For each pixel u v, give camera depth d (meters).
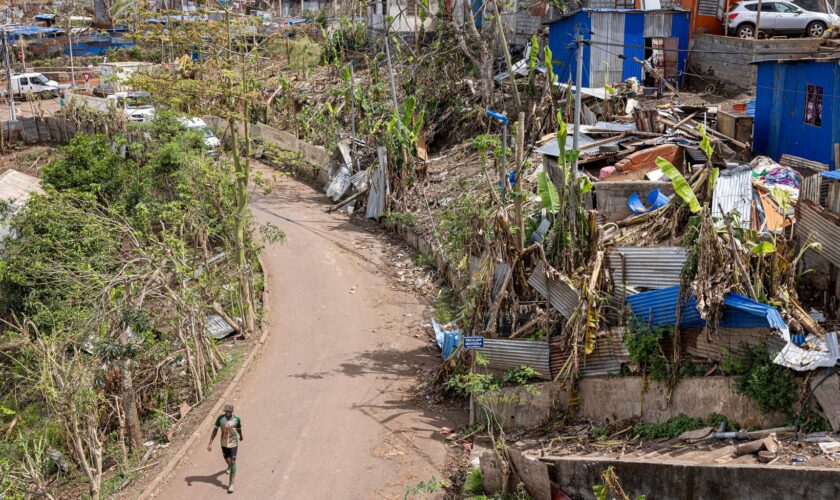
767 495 12.94
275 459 17.09
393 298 26.08
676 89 34.00
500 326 18.23
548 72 31.00
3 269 23.64
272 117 45.75
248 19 24.48
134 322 18.31
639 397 15.88
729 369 15.03
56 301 21.47
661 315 15.76
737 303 14.73
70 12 69.81
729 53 32.44
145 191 28.58
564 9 37.25
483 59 35.81
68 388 16.31
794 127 23.80
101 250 22.27
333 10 57.31
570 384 16.61
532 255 18.12
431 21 45.28
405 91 40.81
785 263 15.42
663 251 15.85
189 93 24.22
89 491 16.39
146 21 25.44
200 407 19.56
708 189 18.14
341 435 17.92
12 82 57.16
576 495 14.45
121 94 46.81
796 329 14.82
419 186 32.75
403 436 17.73
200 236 24.12
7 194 30.44
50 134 48.59
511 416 17.25
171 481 16.56
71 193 25.09
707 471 13.30
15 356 22.25
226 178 24.31
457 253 24.77
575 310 16.31
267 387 20.45
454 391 19.34
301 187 39.38
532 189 26.03
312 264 29.19
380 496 15.60
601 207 21.23
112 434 18.86
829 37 31.31
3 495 15.14
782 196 17.67
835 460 13.02
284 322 24.56
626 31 34.81
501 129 34.44
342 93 41.75
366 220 34.09
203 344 20.78
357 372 21.08
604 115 29.16
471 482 15.47
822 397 13.90
